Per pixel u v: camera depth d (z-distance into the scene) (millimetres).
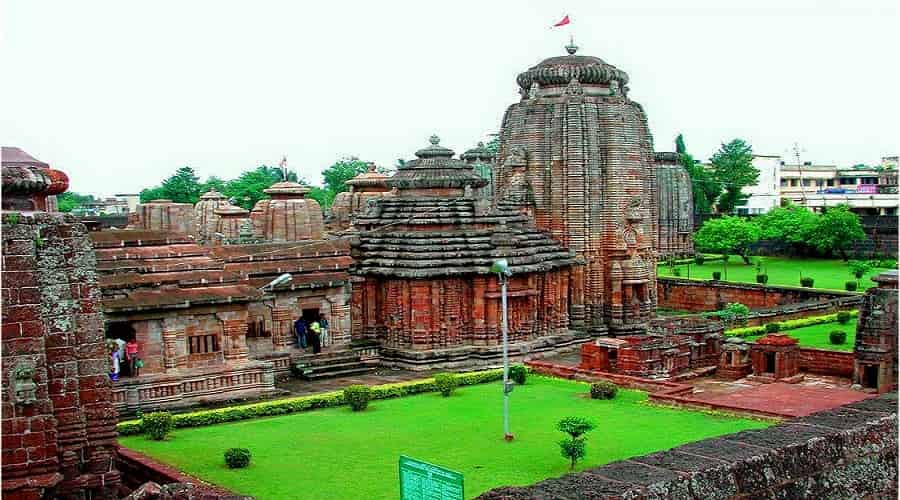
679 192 97375
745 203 132000
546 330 50781
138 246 38969
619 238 53812
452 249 47250
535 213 54156
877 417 15805
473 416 33875
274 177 135750
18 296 19750
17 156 24828
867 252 92688
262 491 24234
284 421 33812
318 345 44844
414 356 45688
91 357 21594
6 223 19750
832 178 145625
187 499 16234
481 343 47562
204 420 33375
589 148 53219
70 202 144625
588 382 40688
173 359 36938
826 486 14195
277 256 44812
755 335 54375
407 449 28812
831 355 41156
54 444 20109
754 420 32375
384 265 47062
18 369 19594
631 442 29109
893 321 36719
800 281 74562
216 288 38531
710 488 12969
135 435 31453
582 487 12555
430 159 50219
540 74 54531
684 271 88062
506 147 55750
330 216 70312
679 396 35531
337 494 23922
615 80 55312
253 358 42844
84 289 21547
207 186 131125
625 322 54344
